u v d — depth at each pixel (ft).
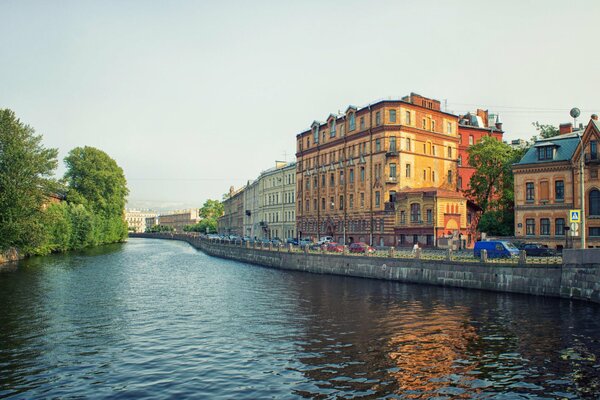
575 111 178.50
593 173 163.73
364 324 83.56
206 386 53.06
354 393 50.78
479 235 212.64
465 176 269.03
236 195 526.98
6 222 183.01
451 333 76.18
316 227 290.56
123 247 364.58
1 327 81.20
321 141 288.10
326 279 153.99
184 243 515.50
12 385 53.67
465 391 51.21
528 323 82.02
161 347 69.00
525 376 55.67
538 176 178.40
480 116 301.22
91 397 50.08
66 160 331.77
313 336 75.10
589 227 163.63
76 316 90.89
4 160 189.16
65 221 261.24
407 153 227.81
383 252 160.25
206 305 103.81
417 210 207.92
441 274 129.49
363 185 242.58
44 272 164.45
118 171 374.84
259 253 219.41
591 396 49.67
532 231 179.42
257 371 58.13
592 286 98.12
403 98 243.19
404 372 57.36
